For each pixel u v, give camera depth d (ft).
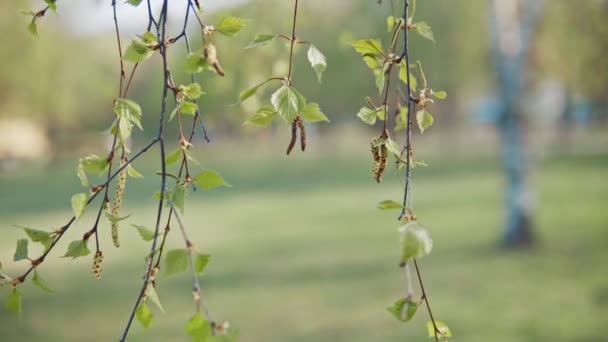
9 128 124.57
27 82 89.86
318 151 158.30
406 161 4.15
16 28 80.69
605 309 27.73
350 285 34.40
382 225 53.26
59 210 74.33
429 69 82.38
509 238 42.37
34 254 47.16
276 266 39.91
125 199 81.25
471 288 32.73
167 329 27.99
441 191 73.05
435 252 41.83
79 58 99.50
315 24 23.58
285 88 4.13
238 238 50.85
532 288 31.91
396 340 25.46
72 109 107.55
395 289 33.27
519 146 42.65
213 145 137.08
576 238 43.04
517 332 25.54
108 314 30.94
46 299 34.24
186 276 38.17
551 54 51.98
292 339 26.27
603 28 39.32
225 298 33.01
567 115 113.91
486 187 73.72
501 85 42.88
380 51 4.87
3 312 31.89
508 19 42.57
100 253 4.14
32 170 126.72
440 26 78.13
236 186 94.43
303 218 59.88
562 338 24.68
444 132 147.43
